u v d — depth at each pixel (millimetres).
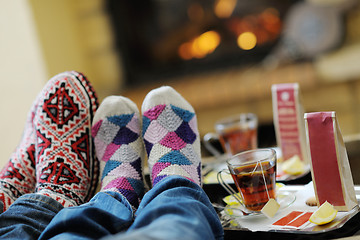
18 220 797
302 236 700
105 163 1025
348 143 1095
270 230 730
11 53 2172
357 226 696
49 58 2484
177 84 2898
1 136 2146
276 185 878
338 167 736
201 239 585
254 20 2863
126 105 1072
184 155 956
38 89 2283
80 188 1037
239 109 2779
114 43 3002
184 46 2959
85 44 3010
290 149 999
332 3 2584
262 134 1360
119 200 805
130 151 1021
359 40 2676
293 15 2635
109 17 2975
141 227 652
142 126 1030
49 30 2551
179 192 728
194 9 2916
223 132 1096
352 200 749
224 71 2900
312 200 799
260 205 782
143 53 3000
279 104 992
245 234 737
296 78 2641
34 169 1117
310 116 750
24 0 2299
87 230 685
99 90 3018
